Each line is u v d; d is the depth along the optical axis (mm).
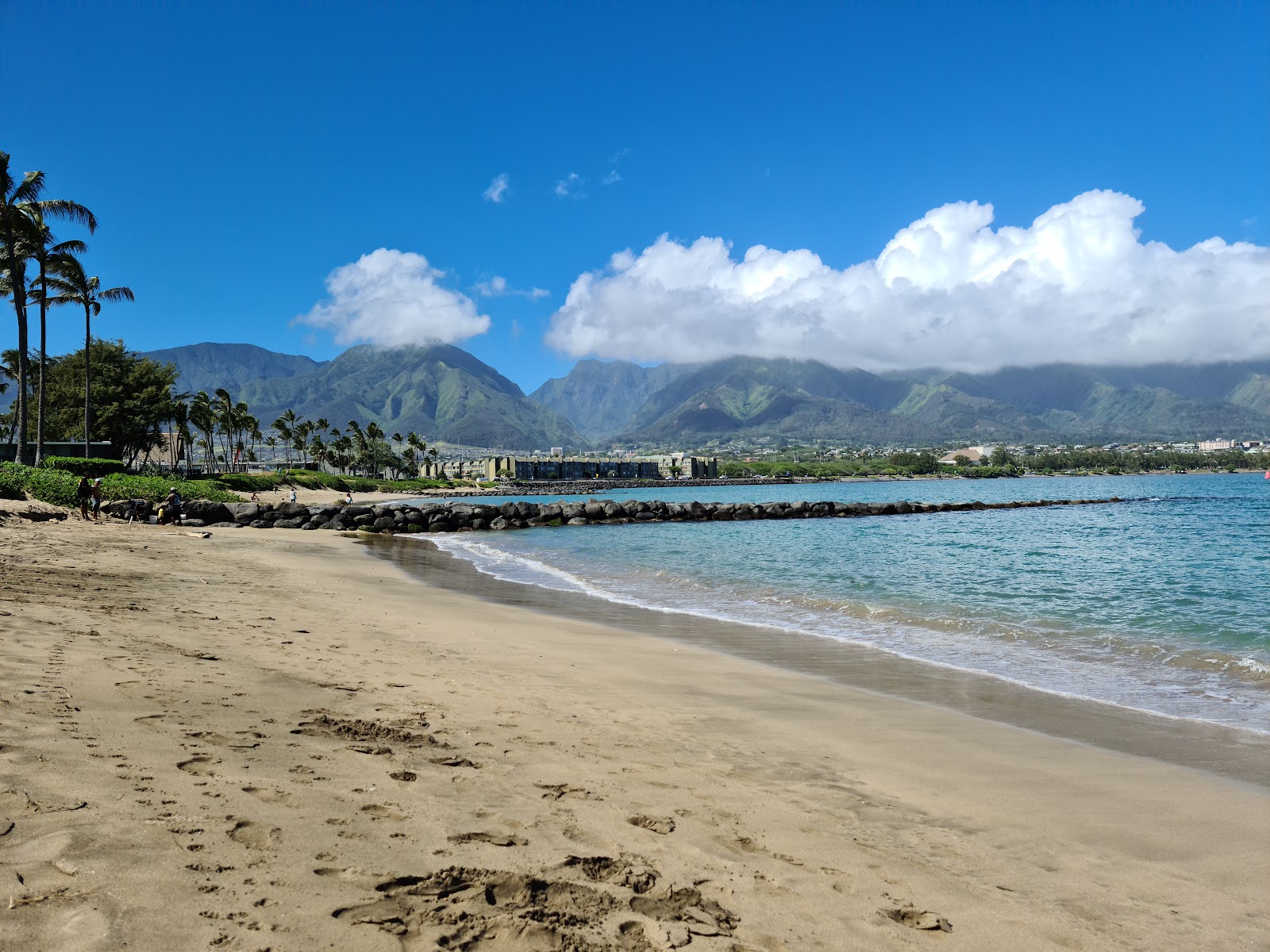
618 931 3443
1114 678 10547
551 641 12641
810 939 3545
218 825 3945
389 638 11672
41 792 3984
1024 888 4332
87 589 12344
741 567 26016
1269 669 11016
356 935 3125
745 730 7605
